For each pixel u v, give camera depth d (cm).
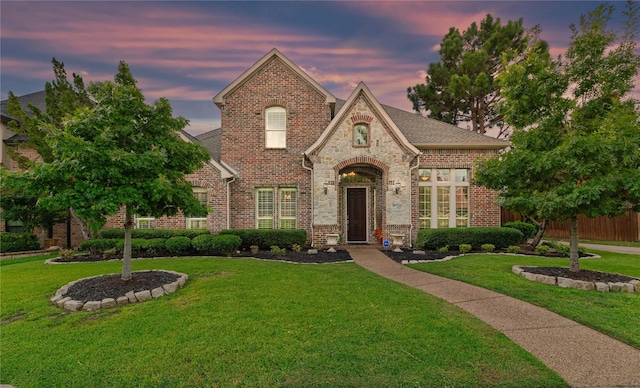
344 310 522
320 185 1357
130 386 313
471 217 1445
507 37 2342
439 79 2598
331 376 327
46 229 1466
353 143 1373
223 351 379
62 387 313
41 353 379
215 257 1094
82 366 349
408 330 440
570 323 480
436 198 1459
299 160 1463
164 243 1138
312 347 388
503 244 1270
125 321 474
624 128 625
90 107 1310
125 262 682
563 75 718
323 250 1291
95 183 571
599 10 691
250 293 621
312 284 695
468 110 2653
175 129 728
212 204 1364
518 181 761
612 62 675
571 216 726
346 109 1368
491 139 1466
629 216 1755
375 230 1444
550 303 570
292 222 1464
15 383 322
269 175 1459
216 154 1552
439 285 718
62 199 551
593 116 721
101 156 559
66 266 927
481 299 606
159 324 462
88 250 1180
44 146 1242
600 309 533
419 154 1368
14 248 1281
